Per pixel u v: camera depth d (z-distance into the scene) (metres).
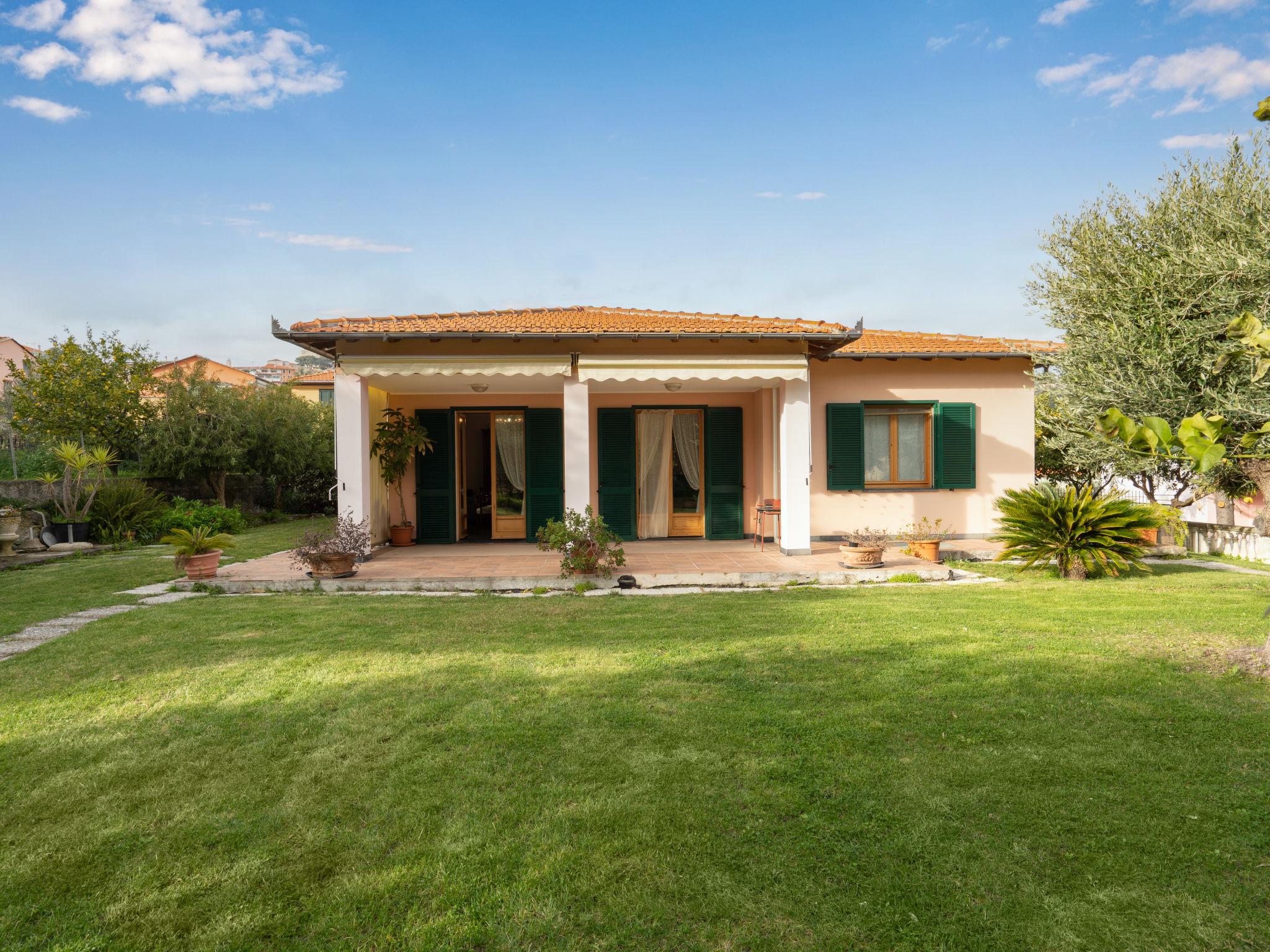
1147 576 12.38
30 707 5.69
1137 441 5.14
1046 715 5.18
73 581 12.34
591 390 15.04
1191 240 11.09
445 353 12.82
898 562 13.14
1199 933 2.88
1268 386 9.80
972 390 15.43
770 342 13.16
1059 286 13.02
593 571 11.55
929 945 2.84
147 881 3.34
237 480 25.78
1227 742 4.67
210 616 9.16
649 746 4.75
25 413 20.39
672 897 3.16
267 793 4.20
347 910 3.11
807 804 3.95
